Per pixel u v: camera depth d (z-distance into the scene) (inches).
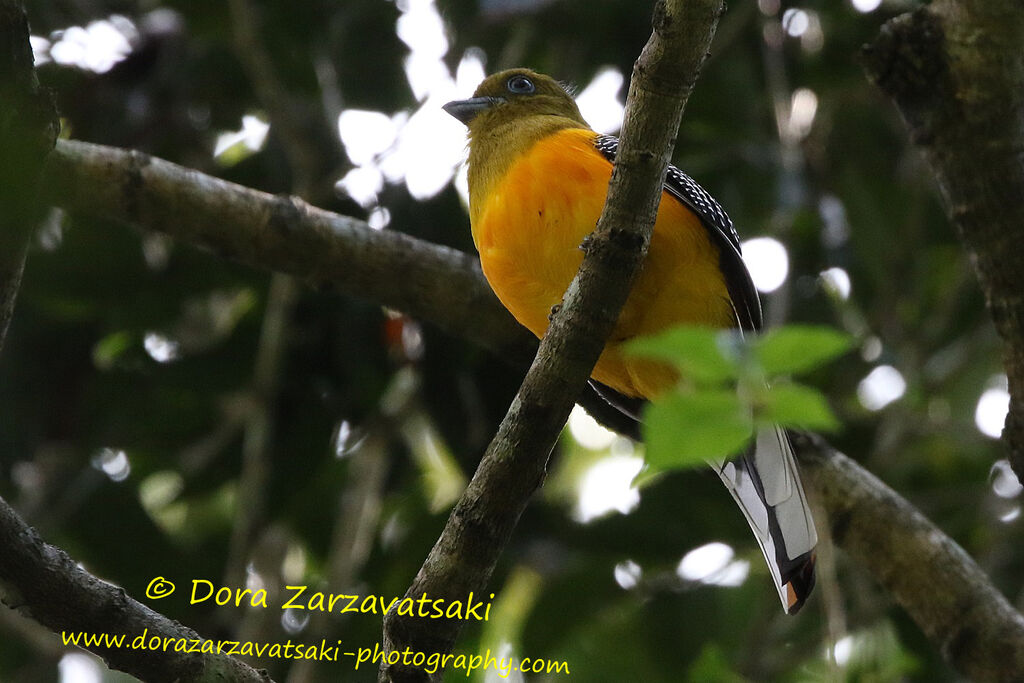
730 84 477.4
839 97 510.0
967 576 363.6
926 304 510.0
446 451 456.8
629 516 450.6
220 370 465.1
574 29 480.4
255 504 415.8
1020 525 459.2
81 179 354.6
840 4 490.3
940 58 280.2
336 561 427.8
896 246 481.1
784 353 147.9
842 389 480.7
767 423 152.8
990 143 279.9
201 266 457.7
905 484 484.4
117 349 479.2
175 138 487.8
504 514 247.6
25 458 442.3
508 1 455.2
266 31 465.1
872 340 480.1
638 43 479.2
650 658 459.2
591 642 461.4
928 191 489.4
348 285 386.0
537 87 398.9
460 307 391.2
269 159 458.0
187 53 476.7
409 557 453.1
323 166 454.9
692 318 313.4
